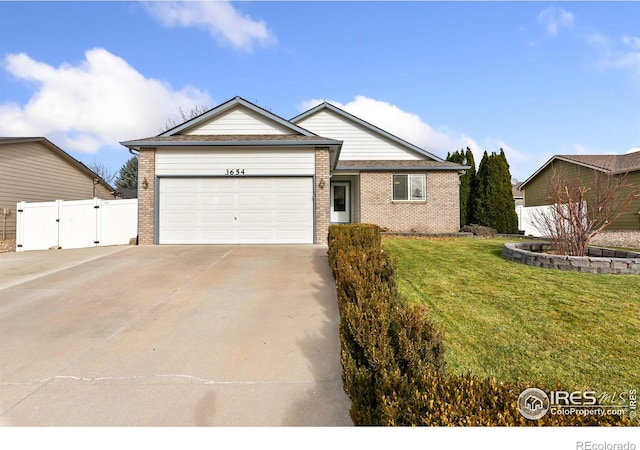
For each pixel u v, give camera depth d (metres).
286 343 3.63
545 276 6.34
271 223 10.33
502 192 15.66
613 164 15.97
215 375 3.01
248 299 5.01
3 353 3.41
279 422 2.40
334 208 16.97
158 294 5.26
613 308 4.62
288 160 10.39
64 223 12.10
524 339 3.76
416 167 14.58
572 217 7.85
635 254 7.17
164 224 10.19
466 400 1.73
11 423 2.39
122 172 41.66
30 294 5.30
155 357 3.33
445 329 4.02
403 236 13.52
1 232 14.32
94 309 4.64
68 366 3.16
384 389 2.00
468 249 9.47
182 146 10.10
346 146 16.17
